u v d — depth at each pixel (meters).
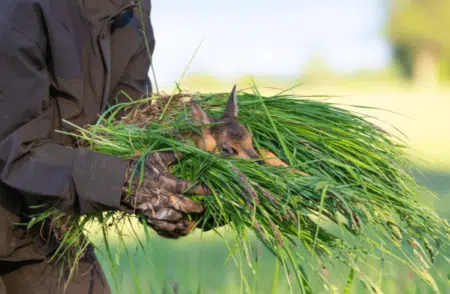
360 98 46.66
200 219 6.99
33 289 7.54
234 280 10.30
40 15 6.91
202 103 8.06
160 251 12.08
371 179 7.29
